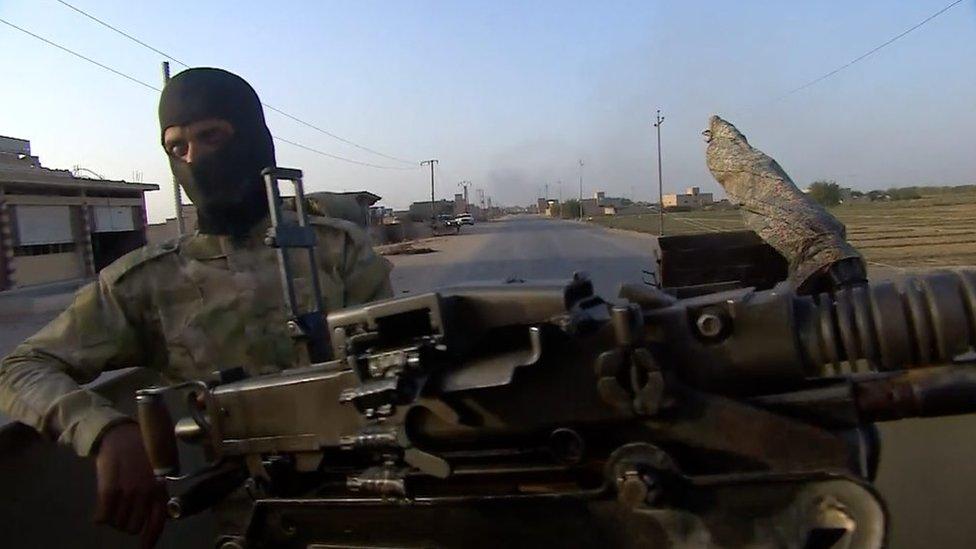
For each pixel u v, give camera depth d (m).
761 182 2.99
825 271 2.49
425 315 1.48
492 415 1.49
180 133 2.38
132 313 2.46
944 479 2.40
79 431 1.83
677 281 3.04
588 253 27.61
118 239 45.28
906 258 15.20
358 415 1.57
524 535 1.50
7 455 1.98
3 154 47.00
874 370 1.48
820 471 1.29
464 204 135.00
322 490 1.68
